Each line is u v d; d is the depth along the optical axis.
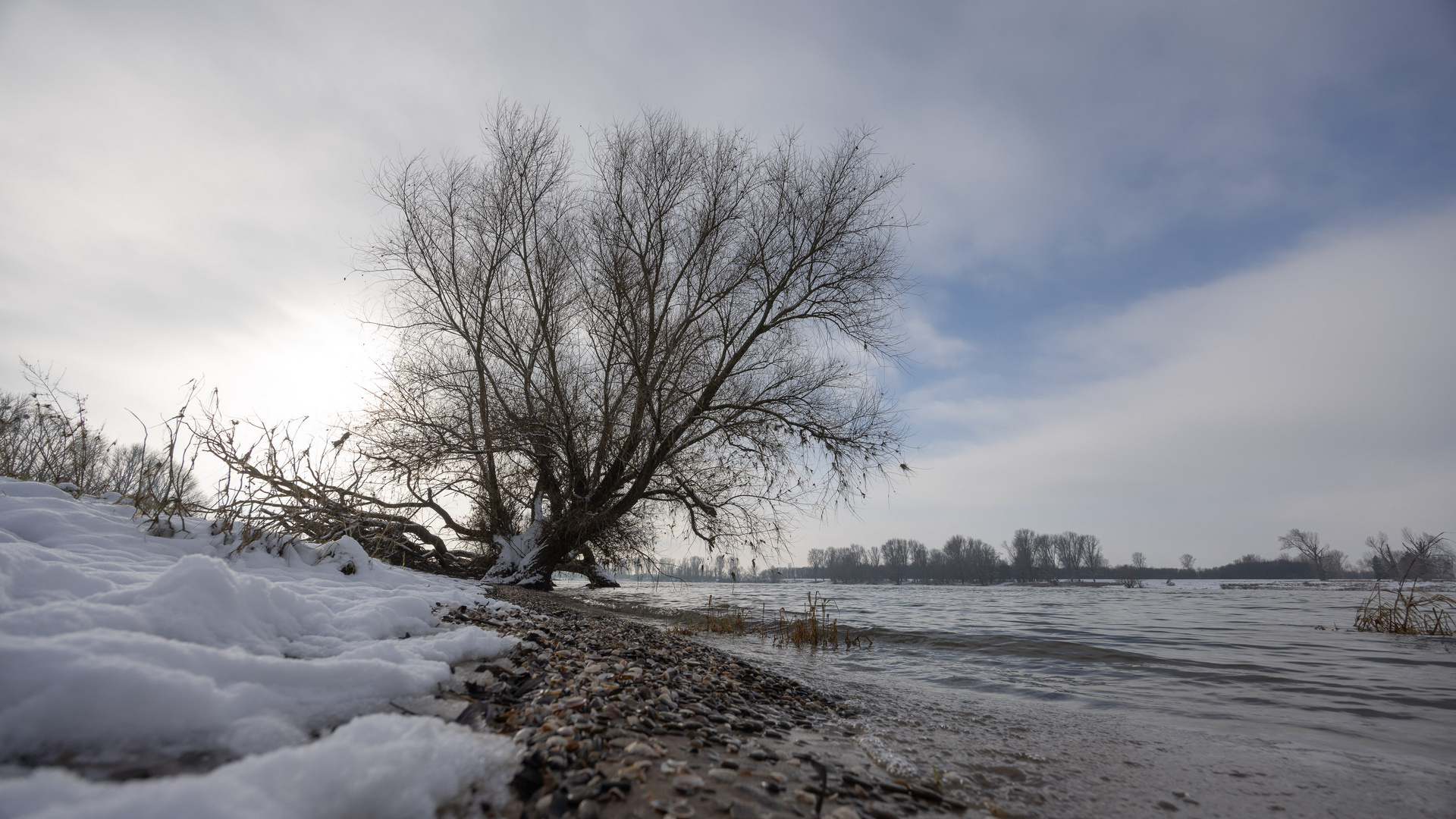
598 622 9.24
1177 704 5.73
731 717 3.89
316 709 2.64
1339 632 12.08
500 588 14.13
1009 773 3.47
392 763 1.93
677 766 2.68
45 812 1.33
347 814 1.70
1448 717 5.34
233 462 6.28
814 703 4.99
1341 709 5.61
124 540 4.83
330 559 6.68
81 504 5.37
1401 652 9.23
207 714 2.16
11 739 1.77
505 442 15.15
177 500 5.57
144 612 2.87
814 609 10.10
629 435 14.98
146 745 1.97
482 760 2.28
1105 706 5.63
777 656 8.09
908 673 7.20
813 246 15.45
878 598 24.06
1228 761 3.90
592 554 18.64
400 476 14.37
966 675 7.09
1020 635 10.80
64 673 1.96
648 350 14.97
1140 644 9.92
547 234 16.36
